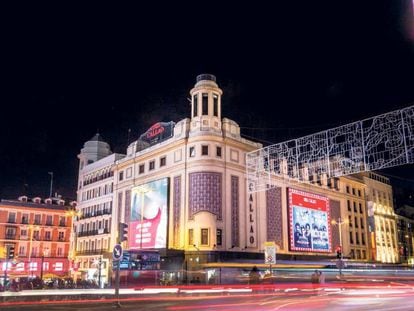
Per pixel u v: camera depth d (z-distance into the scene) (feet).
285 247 172.96
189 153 159.22
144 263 138.41
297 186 187.01
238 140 163.94
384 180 265.34
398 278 182.70
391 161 86.84
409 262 279.90
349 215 220.23
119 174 196.34
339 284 129.90
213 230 147.74
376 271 192.44
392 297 81.66
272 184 173.99
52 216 242.78
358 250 220.02
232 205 155.94
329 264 177.17
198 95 164.86
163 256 144.66
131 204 180.24
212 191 151.64
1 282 132.67
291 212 178.60
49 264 233.76
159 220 162.71
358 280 152.15
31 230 232.32
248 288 108.37
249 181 163.63
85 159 232.94
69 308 58.03
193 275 143.54
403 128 85.10
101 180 211.20
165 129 180.14
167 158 168.96
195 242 147.54
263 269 148.87
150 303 67.15
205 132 156.76
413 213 312.29
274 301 70.03
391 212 262.67
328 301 69.36
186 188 156.25
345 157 124.47
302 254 179.93
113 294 96.99
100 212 204.54
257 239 161.38
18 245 227.40
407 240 287.07
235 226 155.12
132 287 118.32
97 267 192.03
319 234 192.13
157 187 167.94
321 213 196.85
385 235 248.93
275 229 170.40
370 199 241.55
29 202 240.73
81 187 228.63
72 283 130.31
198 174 153.58
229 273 139.33
